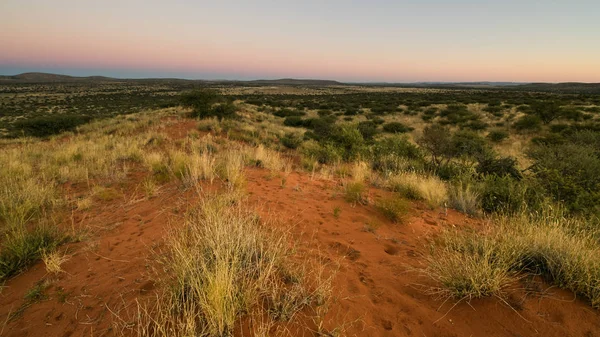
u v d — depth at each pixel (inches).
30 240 142.6
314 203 204.4
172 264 107.2
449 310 95.8
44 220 168.9
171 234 142.4
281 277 104.7
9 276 125.3
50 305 103.0
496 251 118.4
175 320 85.0
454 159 436.5
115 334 85.0
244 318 85.4
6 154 383.9
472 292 99.0
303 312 90.0
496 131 871.7
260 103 1958.7
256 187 233.3
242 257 109.3
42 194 223.1
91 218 188.9
